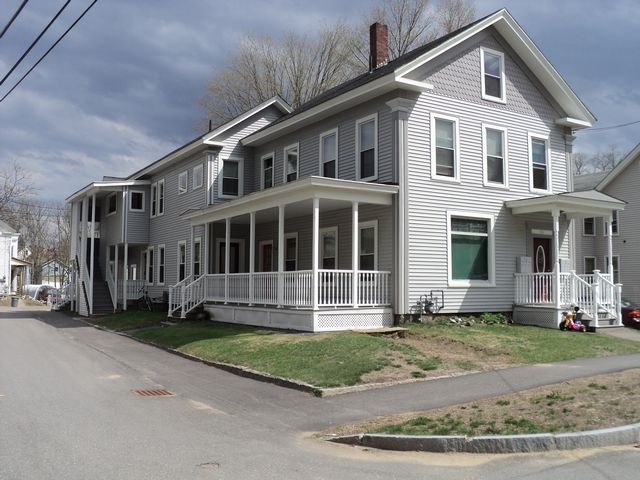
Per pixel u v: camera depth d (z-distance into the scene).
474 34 19.27
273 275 18.19
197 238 26.25
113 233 32.78
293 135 23.03
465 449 6.80
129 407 9.31
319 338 14.62
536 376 10.95
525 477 5.79
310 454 6.78
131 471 5.95
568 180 21.97
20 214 68.06
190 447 6.96
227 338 16.19
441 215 18.36
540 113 21.34
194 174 26.83
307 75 46.03
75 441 7.11
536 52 20.52
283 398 10.05
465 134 19.22
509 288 19.83
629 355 13.91
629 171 33.41
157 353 16.06
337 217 20.08
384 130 18.28
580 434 6.77
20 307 42.41
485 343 14.70
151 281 31.47
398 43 40.19
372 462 6.48
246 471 6.04
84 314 30.67
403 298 17.36
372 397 9.80
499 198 19.86
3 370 12.92
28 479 5.65
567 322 17.97
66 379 11.92
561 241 21.44
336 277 16.67
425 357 12.73
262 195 18.36
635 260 33.03
